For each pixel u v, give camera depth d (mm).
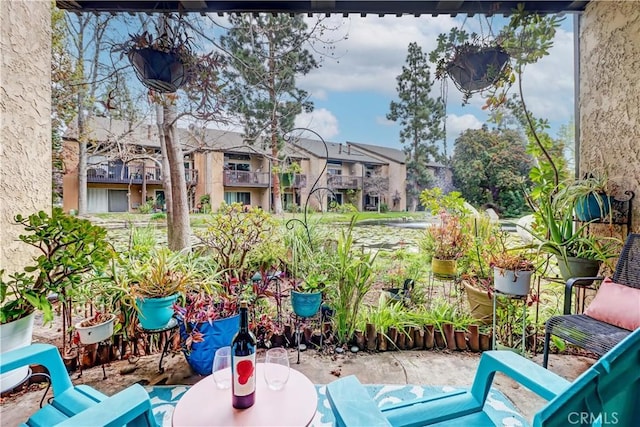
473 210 3129
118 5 2439
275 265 2637
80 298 2191
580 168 2664
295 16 4000
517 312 2502
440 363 2316
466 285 2754
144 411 1093
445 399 1320
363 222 4727
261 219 2598
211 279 2260
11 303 1700
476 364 2303
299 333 2381
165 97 2605
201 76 2420
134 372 2162
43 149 2170
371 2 2492
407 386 2029
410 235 3863
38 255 2109
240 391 1171
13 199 1954
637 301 1757
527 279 2207
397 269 3121
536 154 2852
